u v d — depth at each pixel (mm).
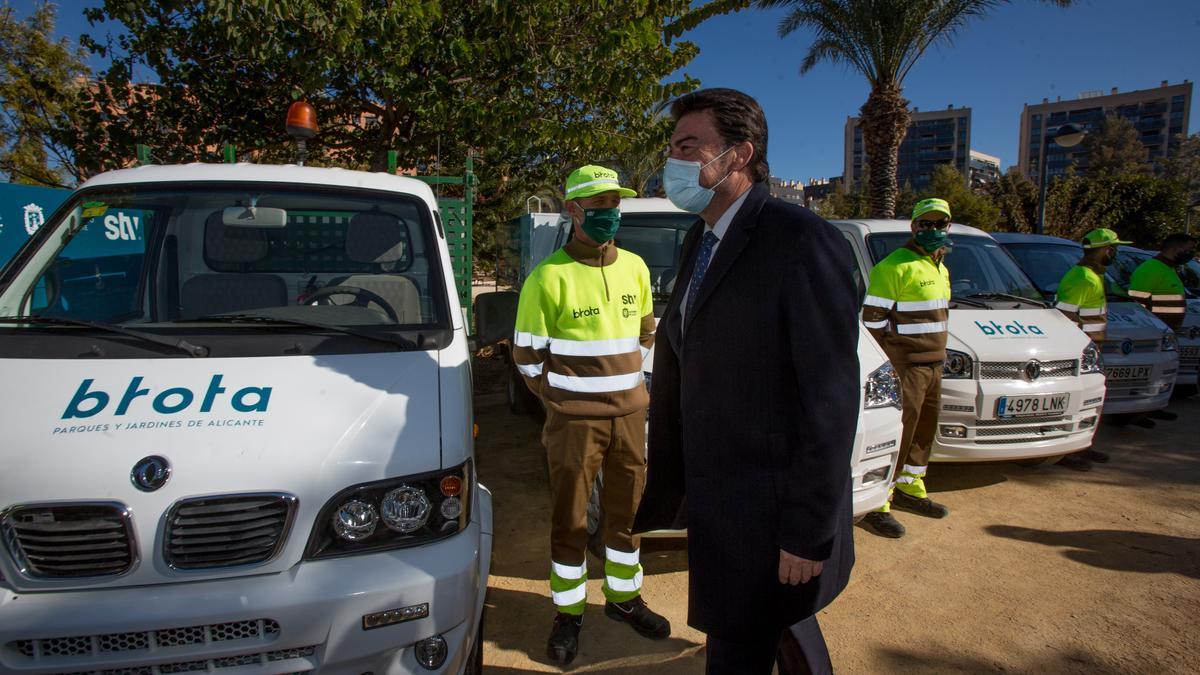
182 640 1900
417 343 2727
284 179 3289
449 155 8828
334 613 1948
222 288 3064
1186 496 5008
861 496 3844
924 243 4324
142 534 1904
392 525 2105
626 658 3107
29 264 2859
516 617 3414
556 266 2930
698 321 1915
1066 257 7695
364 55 6340
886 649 3164
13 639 1824
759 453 1858
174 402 2162
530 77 7066
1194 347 7656
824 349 1728
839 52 15125
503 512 4625
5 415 2066
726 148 1929
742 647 1997
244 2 5637
